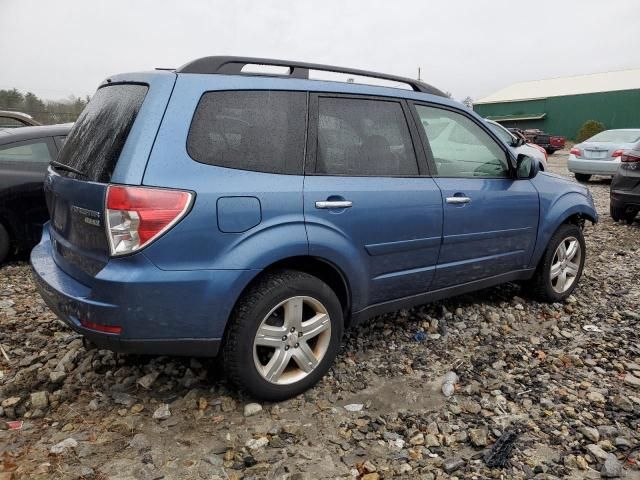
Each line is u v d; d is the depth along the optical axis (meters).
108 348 2.59
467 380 3.29
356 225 3.10
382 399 3.07
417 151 3.53
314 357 3.04
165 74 2.72
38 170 5.57
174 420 2.79
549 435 2.74
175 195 2.49
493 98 51.47
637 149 8.34
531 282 4.58
